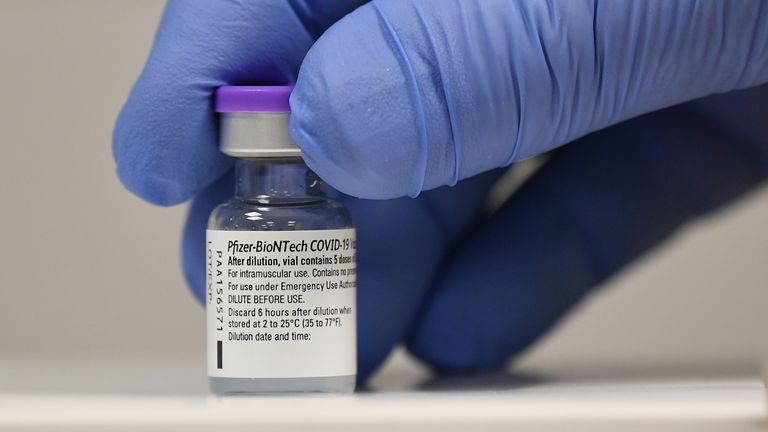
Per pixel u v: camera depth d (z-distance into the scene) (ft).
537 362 3.70
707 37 2.44
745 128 3.46
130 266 4.60
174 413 2.03
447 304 3.21
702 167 3.46
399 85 2.29
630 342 4.75
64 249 4.59
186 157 2.57
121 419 1.96
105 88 4.54
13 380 2.92
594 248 3.41
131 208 4.58
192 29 2.50
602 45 2.42
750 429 1.90
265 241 2.40
